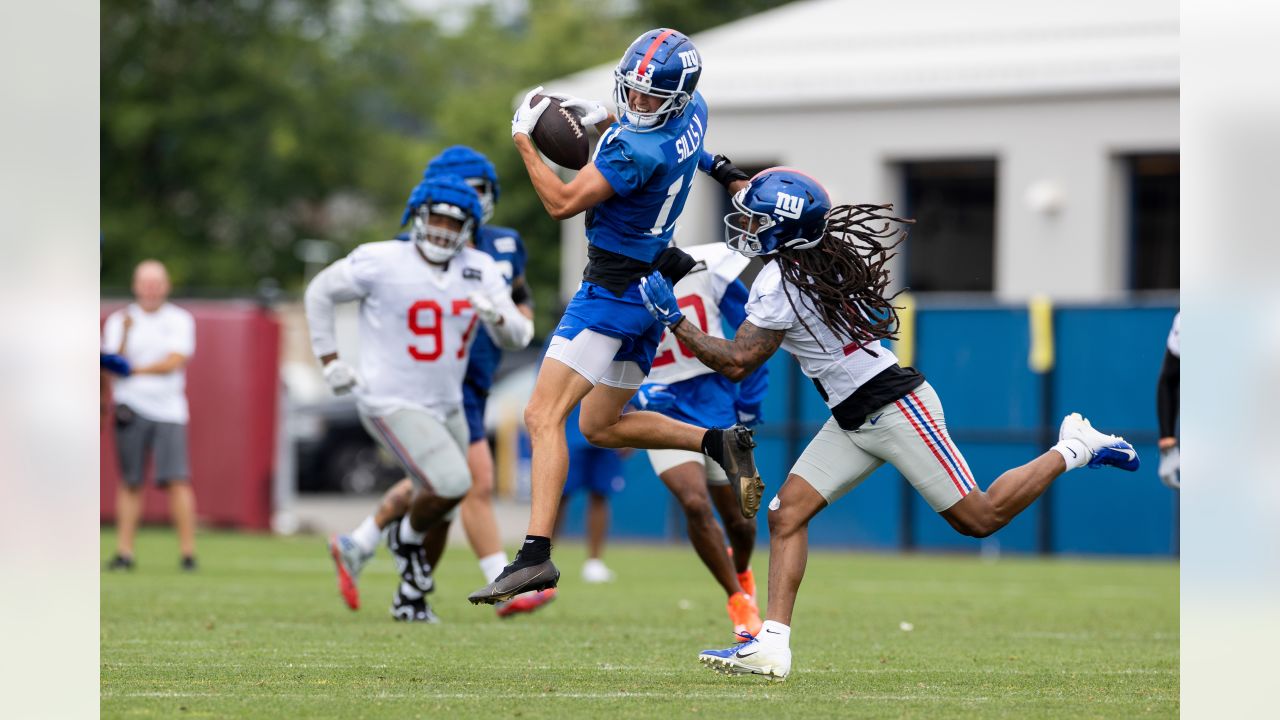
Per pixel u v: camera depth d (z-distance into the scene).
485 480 30.67
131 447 42.66
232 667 22.56
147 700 19.16
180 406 43.09
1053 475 20.94
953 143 76.06
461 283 28.44
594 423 22.70
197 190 140.25
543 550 21.17
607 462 41.75
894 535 55.06
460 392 29.05
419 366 28.28
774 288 20.28
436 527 30.19
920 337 54.50
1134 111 73.19
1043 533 53.47
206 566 44.44
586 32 147.88
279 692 19.94
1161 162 74.50
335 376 28.17
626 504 58.12
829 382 20.42
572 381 21.75
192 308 60.31
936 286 78.25
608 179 21.09
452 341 28.41
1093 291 73.81
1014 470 20.97
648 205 21.55
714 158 22.78
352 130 146.50
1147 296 75.12
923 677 22.20
